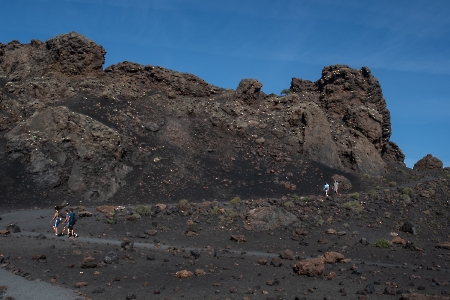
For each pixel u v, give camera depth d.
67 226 22.17
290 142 48.84
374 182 42.94
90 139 38.25
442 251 23.88
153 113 48.44
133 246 19.56
